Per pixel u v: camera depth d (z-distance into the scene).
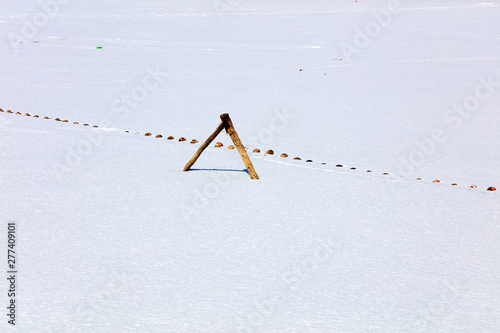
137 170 9.75
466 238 7.06
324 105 17.55
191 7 60.53
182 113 15.95
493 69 24.89
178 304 5.24
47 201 8.02
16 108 15.86
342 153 12.02
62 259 6.14
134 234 6.91
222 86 20.55
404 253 6.55
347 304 5.32
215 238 6.86
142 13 52.03
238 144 9.53
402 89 20.38
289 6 65.06
